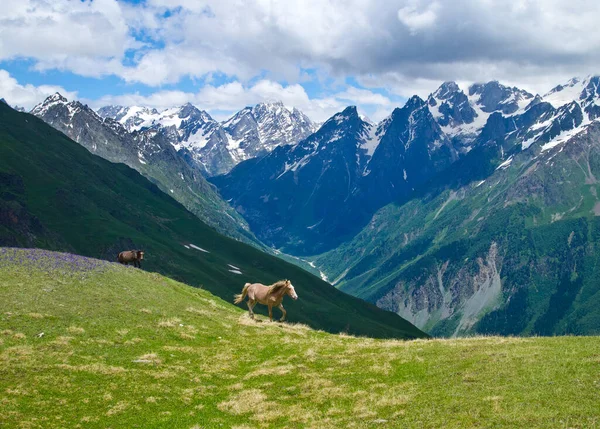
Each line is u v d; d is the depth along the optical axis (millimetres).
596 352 29047
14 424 24547
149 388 30047
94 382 29891
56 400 27328
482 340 37656
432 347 36031
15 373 29125
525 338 36844
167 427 25984
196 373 33281
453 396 25688
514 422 21719
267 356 37344
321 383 30641
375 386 29203
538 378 26094
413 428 22922
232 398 29641
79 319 37562
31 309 36969
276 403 28578
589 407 22109
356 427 24125
